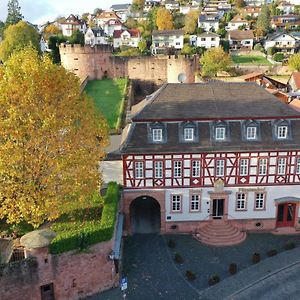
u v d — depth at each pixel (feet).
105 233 119.34
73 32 536.01
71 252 115.96
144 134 143.84
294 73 336.29
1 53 440.45
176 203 148.77
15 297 112.06
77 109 127.03
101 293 122.93
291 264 134.51
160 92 150.71
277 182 146.72
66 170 122.83
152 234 151.23
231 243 145.48
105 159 163.43
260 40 574.56
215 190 146.82
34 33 466.29
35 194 120.67
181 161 143.64
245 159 143.74
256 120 144.15
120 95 312.09
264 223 150.92
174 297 120.47
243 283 126.21
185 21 622.13
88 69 370.94
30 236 112.88
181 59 357.20
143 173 145.18
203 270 132.05
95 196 146.20
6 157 115.55
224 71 401.29
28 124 116.06
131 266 134.00
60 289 117.29
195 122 144.05
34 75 118.93
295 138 144.25
